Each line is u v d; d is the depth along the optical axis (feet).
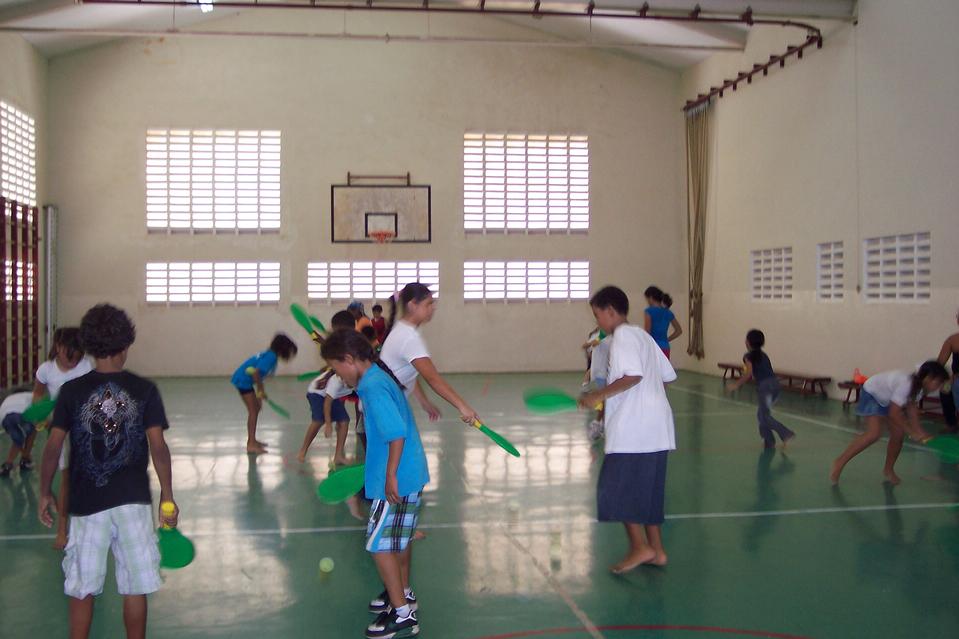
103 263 52.39
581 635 12.34
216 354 53.21
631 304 56.54
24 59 47.62
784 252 43.98
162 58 52.70
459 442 28.71
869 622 12.82
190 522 18.74
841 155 38.52
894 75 34.58
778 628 12.59
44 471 10.27
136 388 10.50
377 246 54.39
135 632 10.36
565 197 56.08
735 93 48.96
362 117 54.29
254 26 53.36
